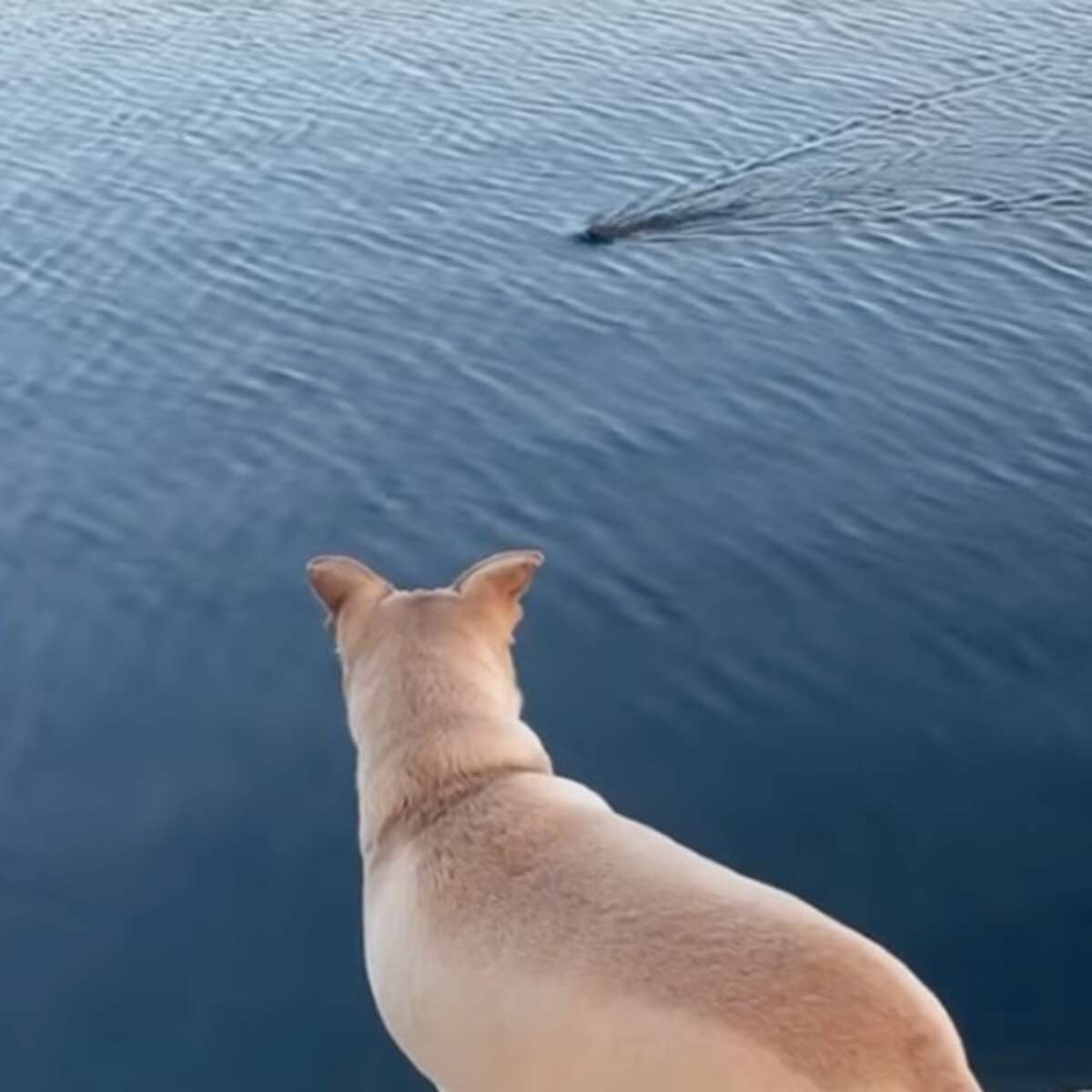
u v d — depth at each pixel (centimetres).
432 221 2169
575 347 1878
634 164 2327
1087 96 2503
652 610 1417
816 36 2709
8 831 1210
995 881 1123
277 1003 1070
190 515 1591
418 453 1680
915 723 1272
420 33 2748
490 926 504
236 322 1931
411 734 562
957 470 1614
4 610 1461
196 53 2684
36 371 1841
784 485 1596
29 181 2269
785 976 462
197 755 1277
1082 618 1389
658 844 513
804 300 1980
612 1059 472
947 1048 456
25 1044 1051
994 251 2097
